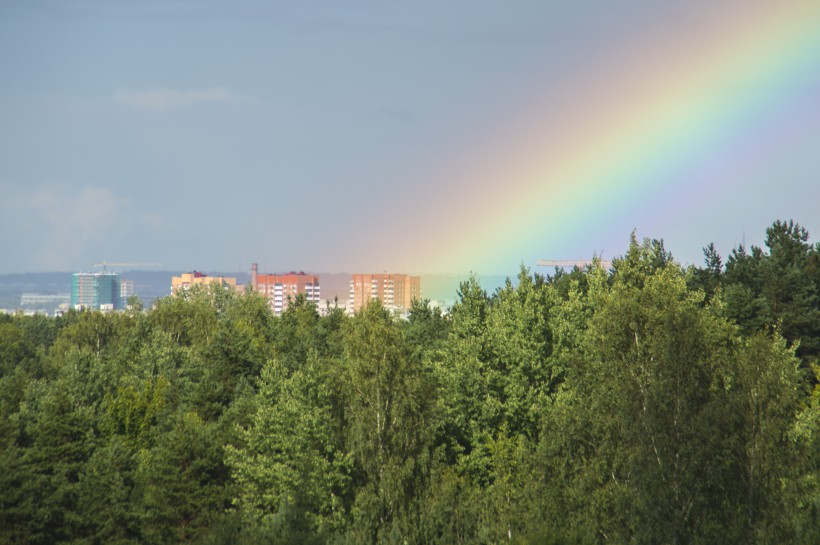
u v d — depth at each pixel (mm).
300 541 76750
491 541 80125
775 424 77188
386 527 85125
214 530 80188
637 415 80625
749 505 74625
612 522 76562
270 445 99562
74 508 98250
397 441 94188
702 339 83062
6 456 99062
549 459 83000
